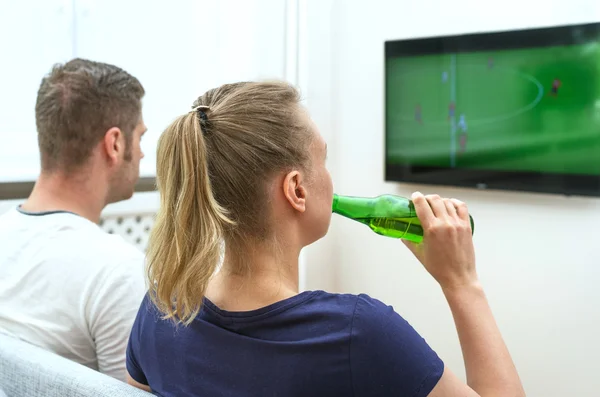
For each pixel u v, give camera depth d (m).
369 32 3.15
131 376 1.02
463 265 0.92
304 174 0.89
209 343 0.85
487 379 0.86
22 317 1.29
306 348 0.79
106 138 1.43
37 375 1.05
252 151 0.85
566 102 2.49
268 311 0.82
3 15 2.45
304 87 3.18
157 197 2.80
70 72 1.41
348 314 0.79
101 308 1.27
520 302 2.74
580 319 2.57
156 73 2.88
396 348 0.78
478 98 2.74
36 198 1.41
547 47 2.52
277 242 0.88
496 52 2.67
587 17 2.47
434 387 0.78
